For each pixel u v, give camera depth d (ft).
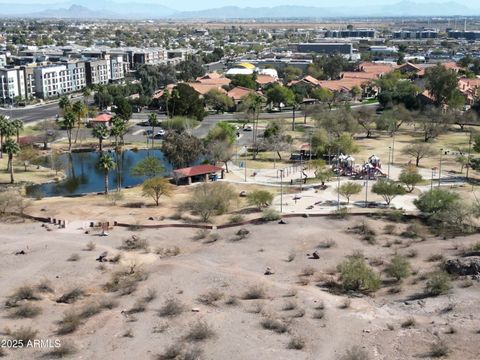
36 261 333.21
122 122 633.20
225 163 561.84
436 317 256.52
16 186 512.22
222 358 225.35
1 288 295.89
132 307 273.33
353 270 296.71
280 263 333.42
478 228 391.24
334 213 421.18
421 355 222.48
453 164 574.97
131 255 347.15
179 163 549.95
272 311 267.18
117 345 237.04
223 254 348.18
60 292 294.66
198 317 261.44
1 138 615.98
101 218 419.54
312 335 242.37
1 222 411.95
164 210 440.86
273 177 537.24
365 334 242.37
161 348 233.96
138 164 510.58
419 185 500.74
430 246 357.41
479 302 269.23
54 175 560.61
